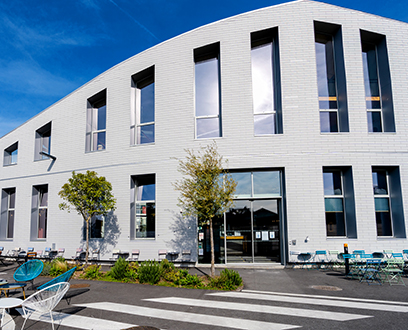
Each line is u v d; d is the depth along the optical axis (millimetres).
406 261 10430
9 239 16078
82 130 14070
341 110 11617
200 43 12328
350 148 11016
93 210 10805
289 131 11148
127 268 9305
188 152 11805
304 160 10984
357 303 6344
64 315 5754
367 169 10898
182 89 12352
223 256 11242
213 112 12273
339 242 10523
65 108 14797
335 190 11312
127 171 12633
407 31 11789
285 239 10812
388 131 11555
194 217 11453
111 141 13188
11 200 17000
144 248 11797
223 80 11805
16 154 17141
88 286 8078
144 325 5199
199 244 11453
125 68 13469
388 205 11258
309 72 11375
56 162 14609
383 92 11898
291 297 6848
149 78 13562
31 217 15172
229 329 4980
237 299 6703
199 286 7875
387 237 10961
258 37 12234
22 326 5051
